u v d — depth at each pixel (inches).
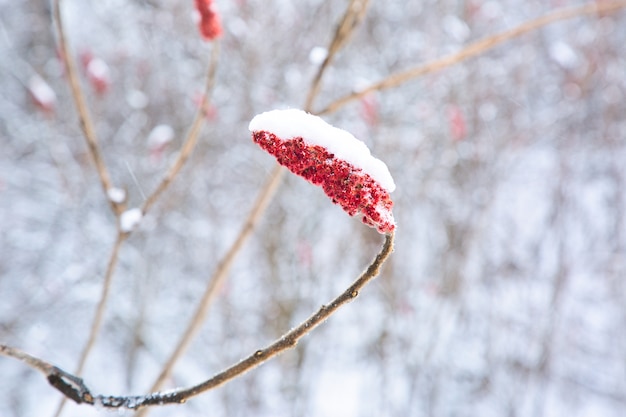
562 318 251.1
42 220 335.0
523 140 286.7
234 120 303.4
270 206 270.4
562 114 304.0
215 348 261.0
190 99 299.6
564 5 318.3
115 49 330.6
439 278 247.3
